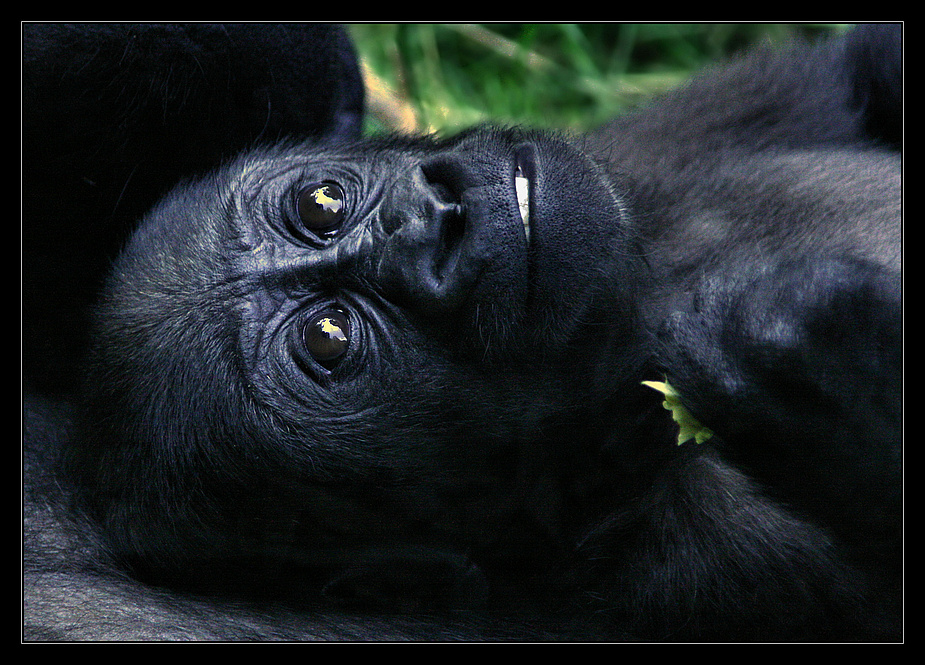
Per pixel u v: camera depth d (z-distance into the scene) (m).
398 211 3.41
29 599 3.42
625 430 3.44
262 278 3.42
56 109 3.50
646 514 3.44
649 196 3.53
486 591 3.46
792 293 3.36
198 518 3.43
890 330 3.35
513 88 3.79
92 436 3.45
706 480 3.43
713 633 3.42
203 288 3.43
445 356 3.41
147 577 3.45
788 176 3.52
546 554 3.45
